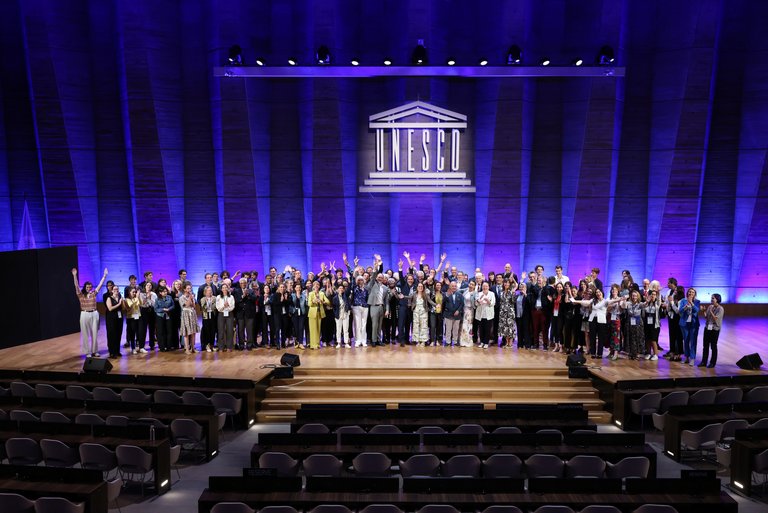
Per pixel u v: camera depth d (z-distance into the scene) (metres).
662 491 7.79
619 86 18.84
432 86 18.80
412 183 19.11
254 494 7.78
